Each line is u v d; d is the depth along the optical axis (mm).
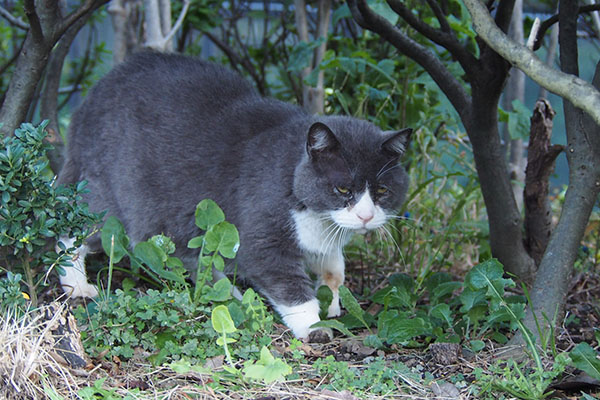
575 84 1083
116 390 1143
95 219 1226
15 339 1125
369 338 1254
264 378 1129
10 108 1359
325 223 1304
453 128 1834
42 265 1323
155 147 1353
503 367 1213
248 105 1362
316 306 1311
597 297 1470
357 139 1294
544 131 1469
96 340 1205
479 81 1359
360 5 1338
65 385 1138
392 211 1335
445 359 1222
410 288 1353
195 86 1372
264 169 1304
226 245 1264
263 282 1313
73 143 1402
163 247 1281
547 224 1505
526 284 1469
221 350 1218
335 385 1169
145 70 1394
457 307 1361
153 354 1212
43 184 1197
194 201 1341
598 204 1511
